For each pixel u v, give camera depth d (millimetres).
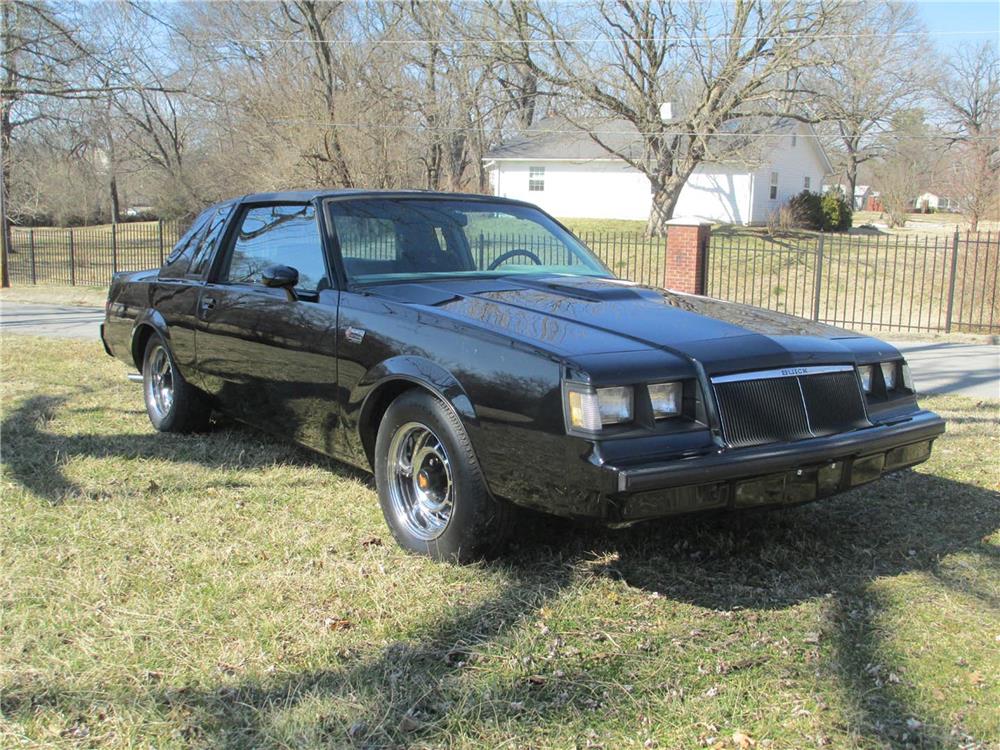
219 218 5348
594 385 3020
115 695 2592
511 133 42438
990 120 46531
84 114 27922
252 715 2504
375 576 3479
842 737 2430
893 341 13664
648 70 27297
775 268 23125
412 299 3871
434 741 2387
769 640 3012
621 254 23203
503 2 27031
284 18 34312
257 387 4699
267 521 4113
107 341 6523
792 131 34312
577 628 3084
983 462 5434
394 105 29172
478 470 3395
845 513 4414
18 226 45656
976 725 2498
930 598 3379
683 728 2471
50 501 4312
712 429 3176
